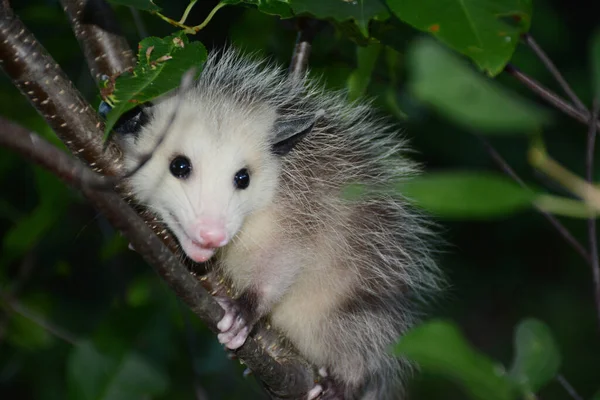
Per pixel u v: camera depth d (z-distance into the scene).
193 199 3.20
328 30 3.95
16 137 1.98
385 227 3.85
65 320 5.39
